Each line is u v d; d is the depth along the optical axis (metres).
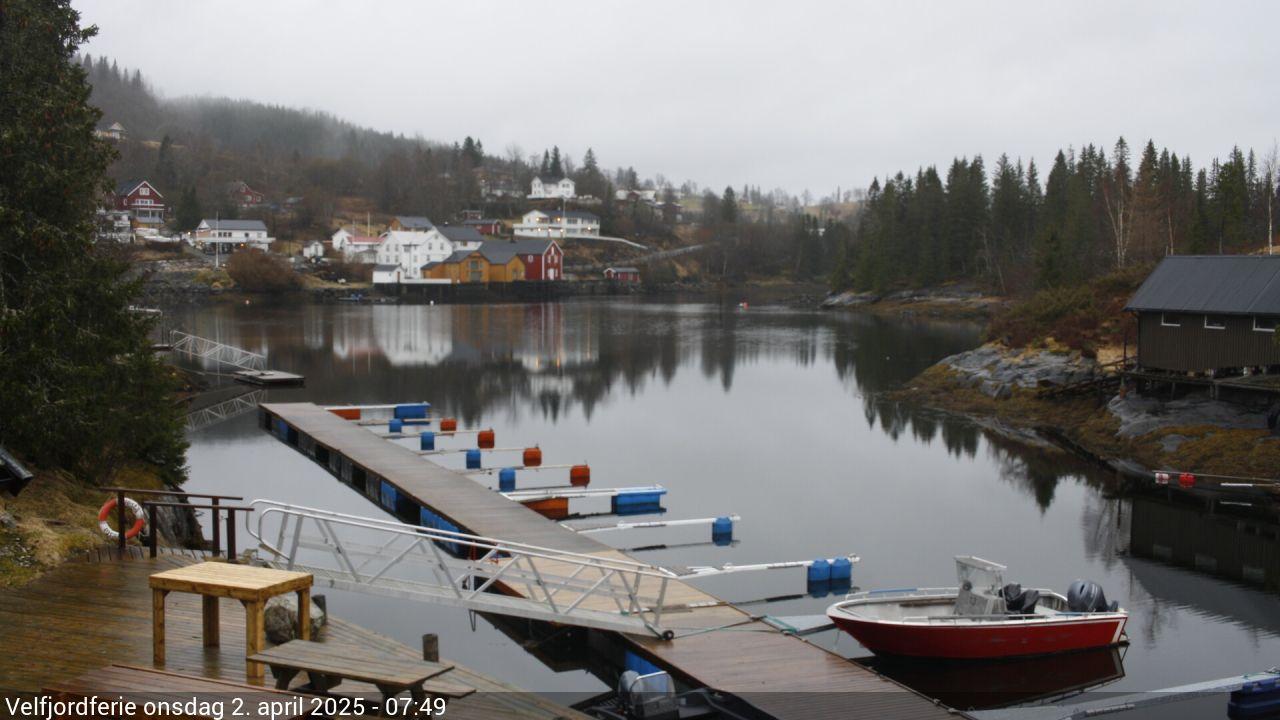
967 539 23.92
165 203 148.62
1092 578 20.95
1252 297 31.88
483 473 30.33
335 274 130.25
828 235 170.12
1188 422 32.25
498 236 165.50
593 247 168.25
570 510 26.83
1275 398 30.94
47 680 9.81
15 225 18.11
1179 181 94.38
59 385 18.55
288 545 22.19
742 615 15.51
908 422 39.66
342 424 36.06
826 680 12.98
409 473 27.00
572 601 15.59
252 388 48.88
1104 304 45.06
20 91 19.00
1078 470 31.19
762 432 37.84
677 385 49.88
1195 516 25.81
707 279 162.75
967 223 104.00
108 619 11.80
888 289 108.31
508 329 80.69
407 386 49.56
